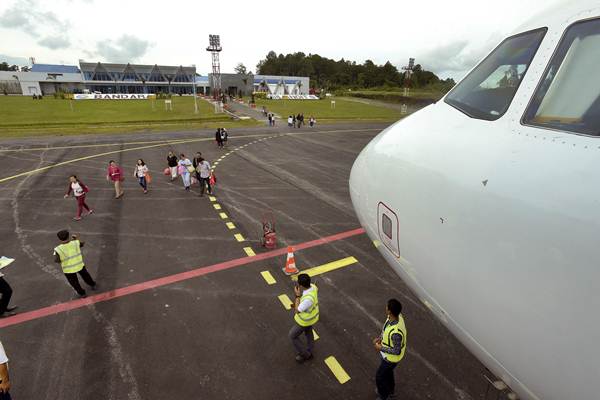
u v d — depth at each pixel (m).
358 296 7.64
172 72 123.88
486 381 5.41
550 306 1.78
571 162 1.79
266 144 28.59
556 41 2.23
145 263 8.95
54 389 5.30
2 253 9.44
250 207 13.25
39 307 7.18
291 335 5.58
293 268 8.44
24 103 70.31
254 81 112.06
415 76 129.62
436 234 2.55
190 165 15.09
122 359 5.86
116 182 13.94
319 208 13.23
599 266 1.55
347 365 5.74
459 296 2.43
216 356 5.93
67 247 7.07
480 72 2.92
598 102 1.83
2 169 18.62
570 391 1.82
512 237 1.95
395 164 3.13
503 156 2.15
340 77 162.38
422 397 5.15
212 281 8.16
